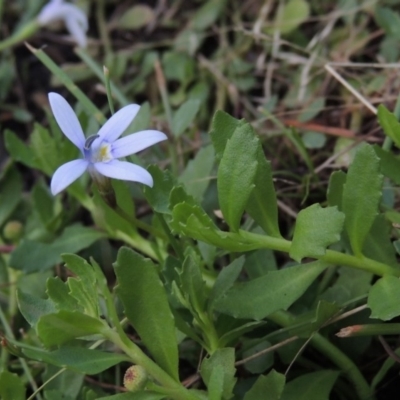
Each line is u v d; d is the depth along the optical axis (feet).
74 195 0.46
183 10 0.65
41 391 0.41
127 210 0.40
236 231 0.32
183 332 0.33
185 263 0.31
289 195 0.46
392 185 0.41
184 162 0.52
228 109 0.58
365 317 0.36
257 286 0.32
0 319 0.45
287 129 0.50
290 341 0.34
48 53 0.64
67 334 0.29
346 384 0.37
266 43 0.59
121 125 0.33
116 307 0.39
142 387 0.29
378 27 0.58
